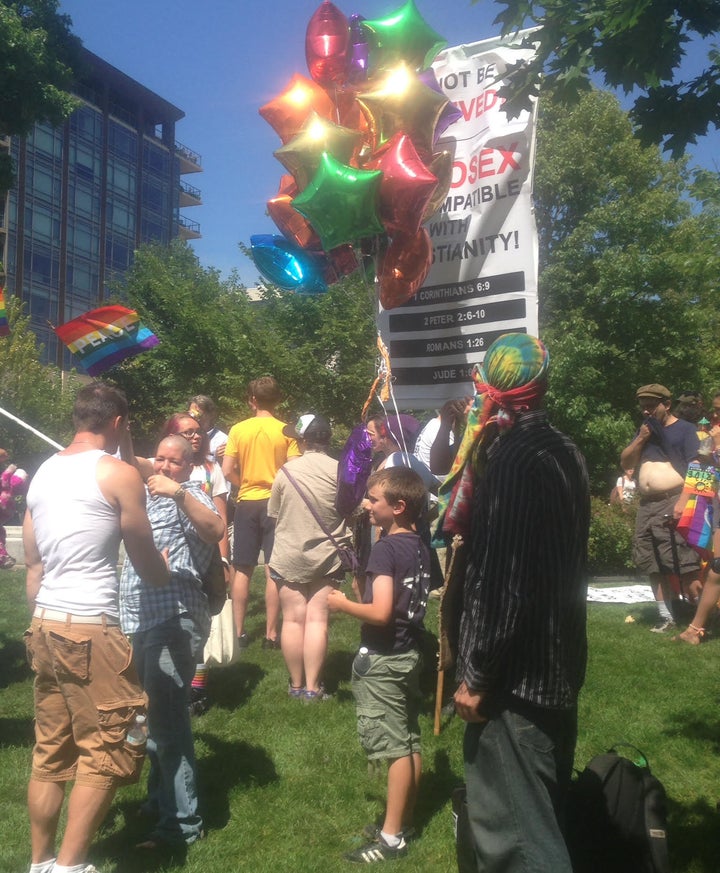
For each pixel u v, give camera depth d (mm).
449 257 5027
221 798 4285
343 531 5613
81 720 3277
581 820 2871
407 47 4859
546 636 2527
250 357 21844
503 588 2494
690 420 7605
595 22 3916
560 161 24406
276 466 6805
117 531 3383
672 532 7445
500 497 2539
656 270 22969
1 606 8547
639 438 7625
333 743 4926
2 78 21562
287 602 5652
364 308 21703
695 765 4637
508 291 4828
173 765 3855
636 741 4965
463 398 4941
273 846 3838
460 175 5004
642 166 24828
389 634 3740
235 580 6887
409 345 5172
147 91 64625
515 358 2734
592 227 23766
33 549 3541
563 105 4242
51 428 29984
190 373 23516
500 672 2545
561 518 2559
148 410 32312
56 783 3412
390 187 4402
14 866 3594
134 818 4082
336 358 22203
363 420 5316
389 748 3717
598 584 10688
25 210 55594
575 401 22859
